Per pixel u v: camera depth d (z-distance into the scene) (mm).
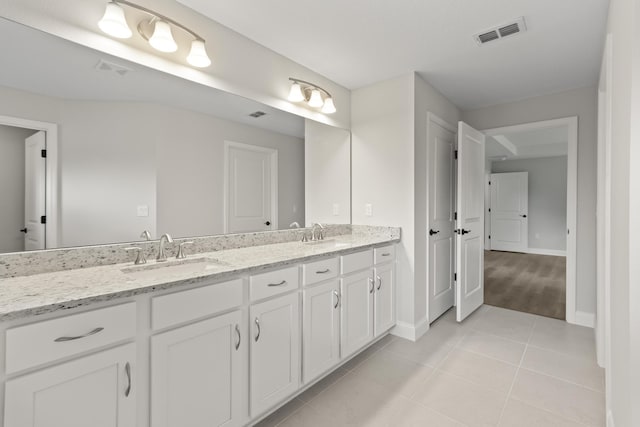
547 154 6859
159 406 1207
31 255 1332
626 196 1088
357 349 2229
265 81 2211
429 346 2506
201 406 1339
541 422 1625
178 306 1260
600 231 2195
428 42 2162
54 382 969
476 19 1903
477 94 3133
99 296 1051
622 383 1177
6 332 891
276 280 1659
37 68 1331
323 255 1934
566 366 2180
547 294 3879
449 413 1703
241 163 2111
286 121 2391
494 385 1961
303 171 2551
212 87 1896
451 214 3346
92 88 1473
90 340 1043
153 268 1565
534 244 7297
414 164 2623
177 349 1263
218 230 1996
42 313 951
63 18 1352
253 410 1538
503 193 7562
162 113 1703
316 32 2027
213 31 1890
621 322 1206
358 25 1959
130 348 1138
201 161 1892
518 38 2117
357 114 2967
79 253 1456
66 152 1419
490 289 4129
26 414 923
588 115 2912
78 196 1457
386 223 2785
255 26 1952
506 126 3367
